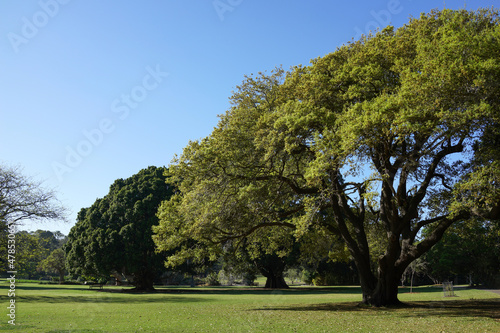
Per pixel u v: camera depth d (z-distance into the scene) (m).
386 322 15.77
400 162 18.25
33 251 36.94
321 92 20.17
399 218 22.25
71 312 20.05
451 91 14.67
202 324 15.36
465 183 15.81
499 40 14.87
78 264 53.62
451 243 55.53
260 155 22.42
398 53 19.05
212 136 23.39
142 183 54.62
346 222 29.52
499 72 14.10
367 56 19.69
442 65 14.73
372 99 17.94
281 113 20.20
